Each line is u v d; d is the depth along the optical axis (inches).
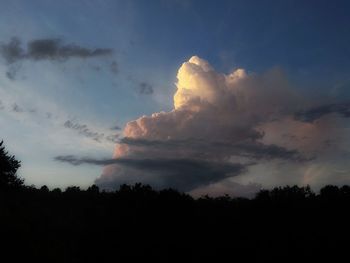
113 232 2443.4
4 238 1625.2
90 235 2390.5
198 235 2655.0
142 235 2472.9
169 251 2449.6
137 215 2600.9
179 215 2679.6
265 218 2760.8
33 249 1713.8
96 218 2625.5
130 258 2348.7
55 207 2847.0
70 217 2642.7
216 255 2534.5
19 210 2132.1
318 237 2511.1
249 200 3152.1
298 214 2751.0
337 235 2500.0
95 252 2301.9
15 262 1604.3
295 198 2940.5
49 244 1940.2
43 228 2175.2
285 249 2495.1
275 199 2923.2
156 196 2758.4
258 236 2635.3
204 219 2824.8
